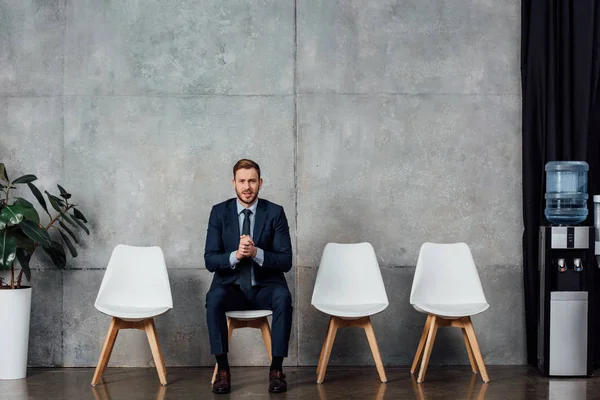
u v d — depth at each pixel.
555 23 5.09
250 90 5.20
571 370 4.68
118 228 5.18
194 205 5.18
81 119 5.20
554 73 5.04
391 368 5.04
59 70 5.20
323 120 5.19
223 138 5.19
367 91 5.19
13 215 4.50
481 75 5.21
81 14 5.21
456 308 4.57
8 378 4.70
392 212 5.18
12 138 5.20
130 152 5.19
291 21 5.20
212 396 4.16
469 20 5.20
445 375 4.79
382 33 5.20
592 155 5.18
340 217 5.18
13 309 4.70
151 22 5.20
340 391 4.29
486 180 5.19
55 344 5.16
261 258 4.39
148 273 4.75
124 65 5.20
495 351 5.16
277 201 5.18
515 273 5.18
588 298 4.68
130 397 4.15
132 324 4.55
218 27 5.20
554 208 4.91
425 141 5.19
